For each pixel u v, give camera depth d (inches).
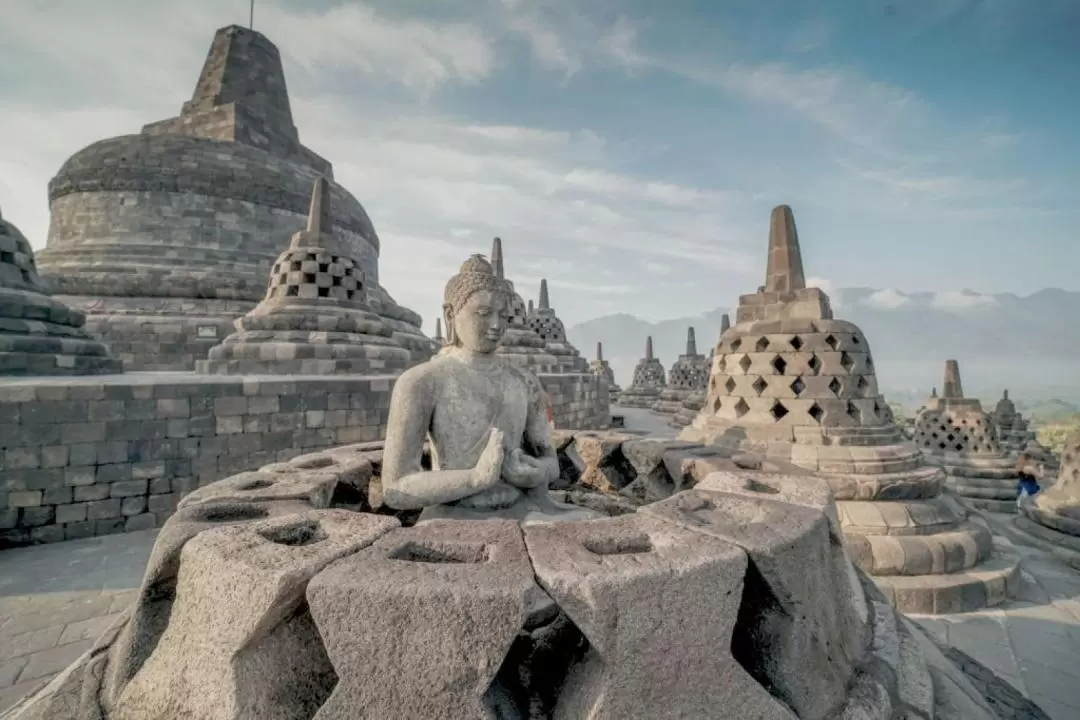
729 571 99.7
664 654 92.0
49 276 815.7
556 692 104.0
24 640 225.6
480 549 105.1
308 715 95.3
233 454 428.5
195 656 95.0
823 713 111.3
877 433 332.8
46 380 422.9
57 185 964.6
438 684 83.6
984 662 224.5
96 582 288.4
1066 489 393.1
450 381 168.6
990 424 675.4
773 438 340.5
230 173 950.4
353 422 485.4
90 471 373.1
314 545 102.2
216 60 1122.7
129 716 101.6
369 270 1221.1
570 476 276.2
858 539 286.2
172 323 810.8
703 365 1460.4
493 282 174.6
